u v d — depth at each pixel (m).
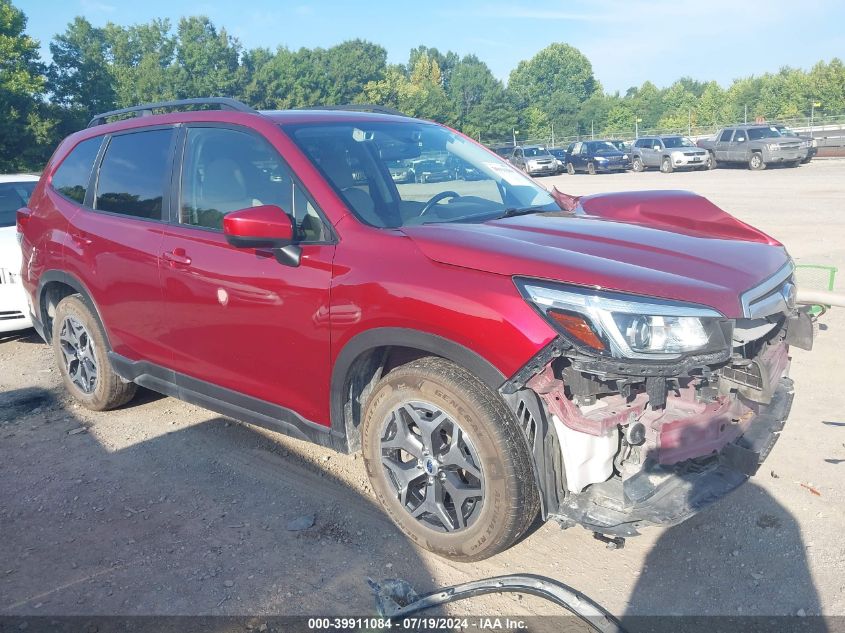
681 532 3.34
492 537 2.96
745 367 2.84
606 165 33.69
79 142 4.97
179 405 5.16
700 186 21.98
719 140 29.89
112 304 4.45
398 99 97.44
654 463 2.86
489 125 96.19
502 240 3.03
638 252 3.04
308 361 3.42
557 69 138.50
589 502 2.86
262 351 3.61
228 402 3.93
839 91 83.44
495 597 2.93
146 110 4.63
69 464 4.28
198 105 4.37
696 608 2.85
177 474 4.11
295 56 83.50
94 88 65.75
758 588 2.94
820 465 3.87
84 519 3.65
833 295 5.00
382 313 3.04
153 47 83.38
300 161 3.56
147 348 4.32
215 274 3.72
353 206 3.41
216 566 3.21
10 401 5.36
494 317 2.76
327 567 3.19
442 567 3.17
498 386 2.79
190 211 4.01
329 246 3.31
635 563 3.15
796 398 4.77
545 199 4.17
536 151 37.44
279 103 82.56
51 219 4.92
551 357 2.68
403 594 2.95
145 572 3.19
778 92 90.81
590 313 2.64
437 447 3.09
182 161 4.11
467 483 3.08
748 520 3.40
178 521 3.60
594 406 2.83
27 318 6.36
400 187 3.71
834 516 3.39
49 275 4.91
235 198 3.79
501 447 2.83
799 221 12.66
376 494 3.38
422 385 3.02
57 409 5.17
